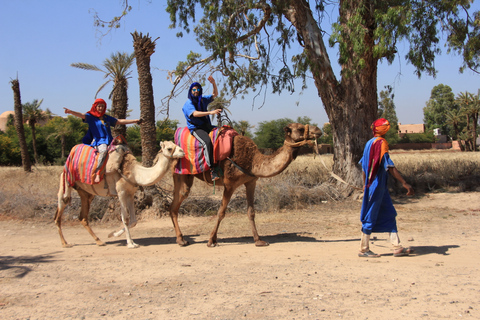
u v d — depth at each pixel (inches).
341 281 205.8
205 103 331.0
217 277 220.2
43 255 293.0
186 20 595.2
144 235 382.0
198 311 169.2
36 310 173.8
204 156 311.0
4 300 186.9
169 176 692.1
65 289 203.2
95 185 320.2
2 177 903.7
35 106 1791.3
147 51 483.2
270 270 232.5
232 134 313.7
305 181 621.3
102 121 326.0
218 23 550.9
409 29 482.9
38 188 619.5
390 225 261.4
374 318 157.5
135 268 245.1
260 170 301.3
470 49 577.9
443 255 259.1
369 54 541.3
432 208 480.1
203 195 567.8
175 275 227.0
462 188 606.2
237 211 492.4
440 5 556.7
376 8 497.7
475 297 177.9
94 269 243.8
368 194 256.8
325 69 558.9
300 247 300.2
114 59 505.7
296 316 160.6
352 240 322.3
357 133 571.8
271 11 572.1
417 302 173.5
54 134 2050.9
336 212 480.1
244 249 300.4
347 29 531.2
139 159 1245.7
